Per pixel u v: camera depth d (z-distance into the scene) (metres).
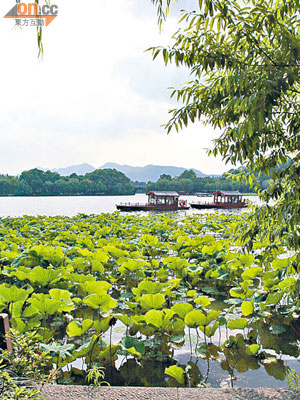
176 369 2.66
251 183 2.88
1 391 1.98
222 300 5.46
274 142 2.68
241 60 2.45
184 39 2.42
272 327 4.26
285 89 1.99
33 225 13.88
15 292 3.82
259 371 3.24
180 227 13.61
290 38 2.00
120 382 3.07
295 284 2.83
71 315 4.73
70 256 7.51
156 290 4.54
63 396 2.10
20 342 2.46
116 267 7.41
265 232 2.83
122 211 39.94
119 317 3.67
